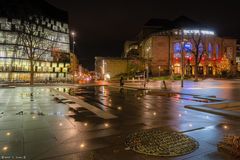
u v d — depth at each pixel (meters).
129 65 86.25
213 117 10.58
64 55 78.88
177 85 38.09
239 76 67.62
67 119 10.12
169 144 6.53
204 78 59.50
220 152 5.93
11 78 61.12
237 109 13.98
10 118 10.28
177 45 77.31
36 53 65.81
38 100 17.94
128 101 17.38
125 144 6.55
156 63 77.69
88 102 16.70
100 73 90.12
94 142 6.75
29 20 65.06
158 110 12.80
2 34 59.69
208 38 80.31
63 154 5.82
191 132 7.83
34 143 6.64
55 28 76.06
